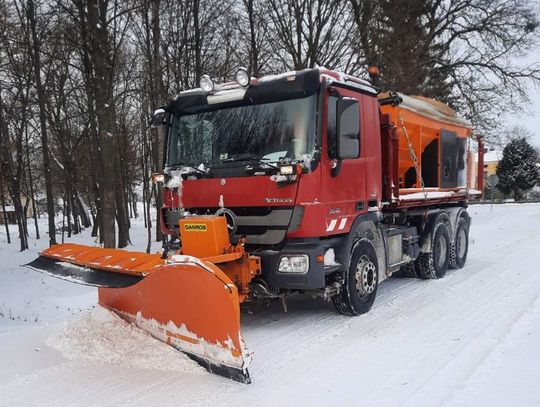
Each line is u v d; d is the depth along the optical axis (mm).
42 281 12328
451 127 9688
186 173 6031
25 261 17672
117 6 13141
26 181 30406
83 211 38875
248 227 5645
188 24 16641
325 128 5488
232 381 4246
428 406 3611
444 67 23469
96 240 24688
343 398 3840
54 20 14977
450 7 23109
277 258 5391
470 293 7426
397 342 5164
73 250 6176
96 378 4402
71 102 24453
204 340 4426
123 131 23109
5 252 21922
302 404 3766
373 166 6535
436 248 8797
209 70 17016
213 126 6047
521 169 47750
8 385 4316
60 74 23547
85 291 10461
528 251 11875
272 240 5441
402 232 7859
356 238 6395
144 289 4926
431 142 9039
